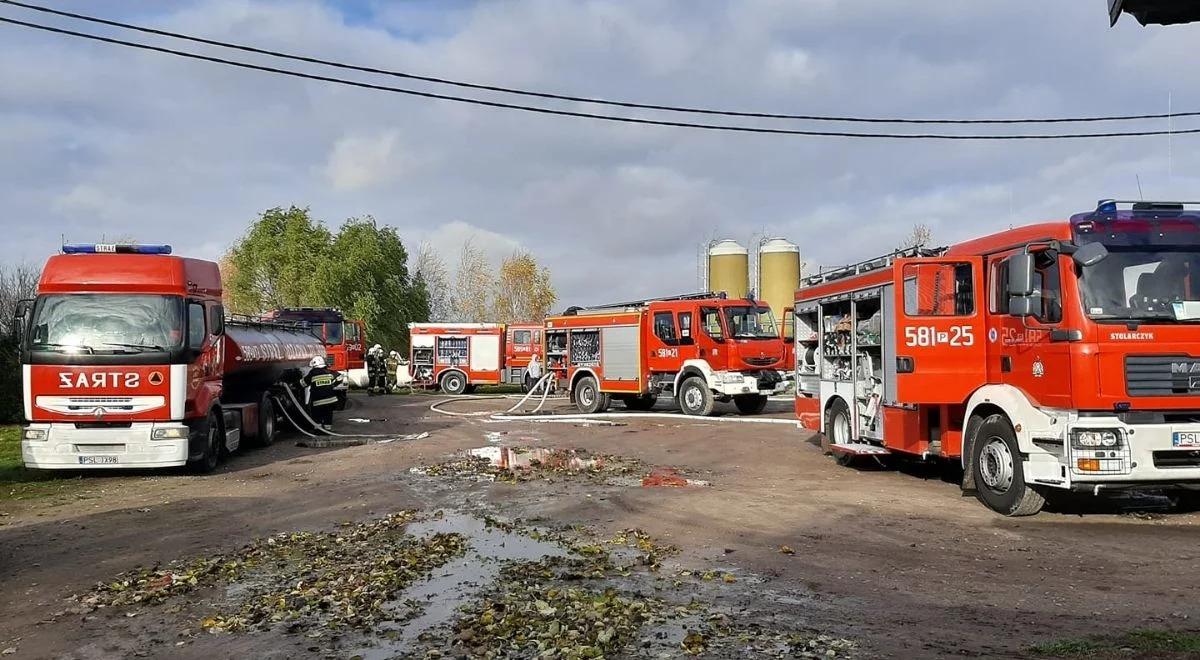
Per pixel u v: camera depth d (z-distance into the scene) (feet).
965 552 26.27
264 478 44.75
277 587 23.18
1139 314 29.17
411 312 167.53
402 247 168.04
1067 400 29.32
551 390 92.63
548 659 17.12
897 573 23.88
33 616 21.45
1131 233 29.89
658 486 39.60
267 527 31.96
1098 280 29.37
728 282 131.64
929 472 43.80
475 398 115.34
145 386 43.62
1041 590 22.02
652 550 26.68
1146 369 28.89
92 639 19.52
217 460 49.11
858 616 20.01
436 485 40.88
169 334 44.11
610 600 20.74
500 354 131.44
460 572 24.38
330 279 153.28
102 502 37.86
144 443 43.60
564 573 23.88
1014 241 32.94
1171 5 18.61
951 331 35.19
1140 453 28.66
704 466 46.83
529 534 29.53
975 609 20.47
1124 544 27.02
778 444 56.39
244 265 160.25
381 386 128.98
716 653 17.46
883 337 39.99
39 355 43.29
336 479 43.78
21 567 26.61
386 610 20.85
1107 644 17.60
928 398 35.14
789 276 130.21
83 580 24.89
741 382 75.66
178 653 18.43
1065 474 29.27
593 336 86.79
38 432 43.24
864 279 42.24
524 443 58.85
